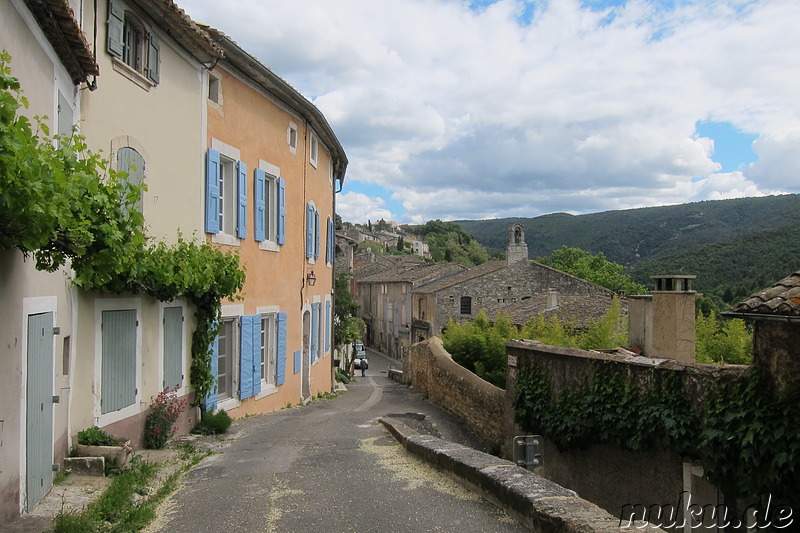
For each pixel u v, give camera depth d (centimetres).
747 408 633
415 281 4691
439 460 776
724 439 648
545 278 4031
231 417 1286
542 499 543
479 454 755
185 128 1113
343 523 585
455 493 670
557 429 955
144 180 976
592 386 898
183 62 1111
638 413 795
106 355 866
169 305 1049
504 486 599
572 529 466
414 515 599
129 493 680
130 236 584
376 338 5916
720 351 1348
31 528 558
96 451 777
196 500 680
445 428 1409
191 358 1133
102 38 873
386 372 4228
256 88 1416
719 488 661
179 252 978
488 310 3816
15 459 572
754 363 641
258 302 1434
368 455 906
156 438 973
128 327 921
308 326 1867
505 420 1188
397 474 774
